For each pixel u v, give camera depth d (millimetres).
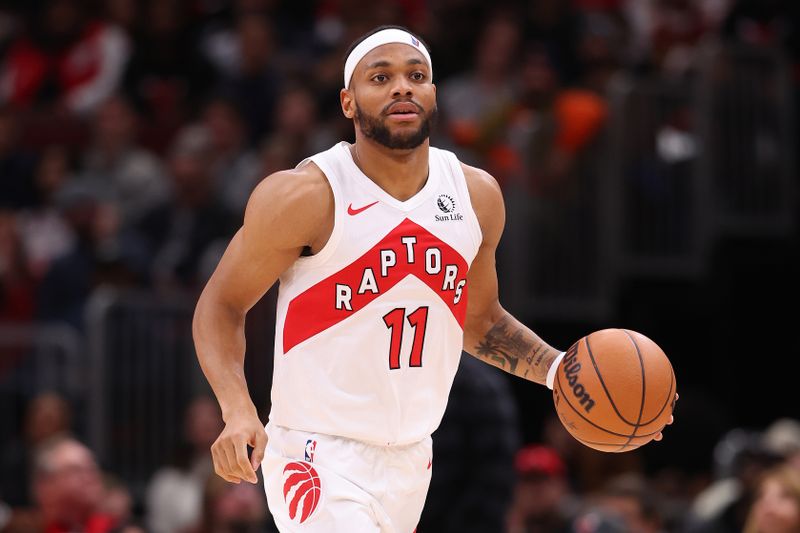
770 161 30906
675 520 24297
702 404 28031
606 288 30219
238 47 37406
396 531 12617
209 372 11984
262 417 27125
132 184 34281
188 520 25141
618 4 37250
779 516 18938
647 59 34219
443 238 12250
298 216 11938
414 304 12141
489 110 31391
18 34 40125
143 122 37281
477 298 13367
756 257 31891
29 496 26438
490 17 36312
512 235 29641
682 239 30500
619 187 30172
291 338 12297
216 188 32438
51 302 31094
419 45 12250
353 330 12109
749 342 32469
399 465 12453
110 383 27781
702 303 31609
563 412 12609
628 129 30312
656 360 12297
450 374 12633
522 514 22047
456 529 18203
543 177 30125
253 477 11516
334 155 12258
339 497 12109
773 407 32625
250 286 12211
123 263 30250
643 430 12312
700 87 30484
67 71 38688
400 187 12211
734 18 33188
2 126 36344
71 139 37188
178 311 28500
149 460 27984
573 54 34875
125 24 38719
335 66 34750
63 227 34062
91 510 21922
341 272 12047
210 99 36625
